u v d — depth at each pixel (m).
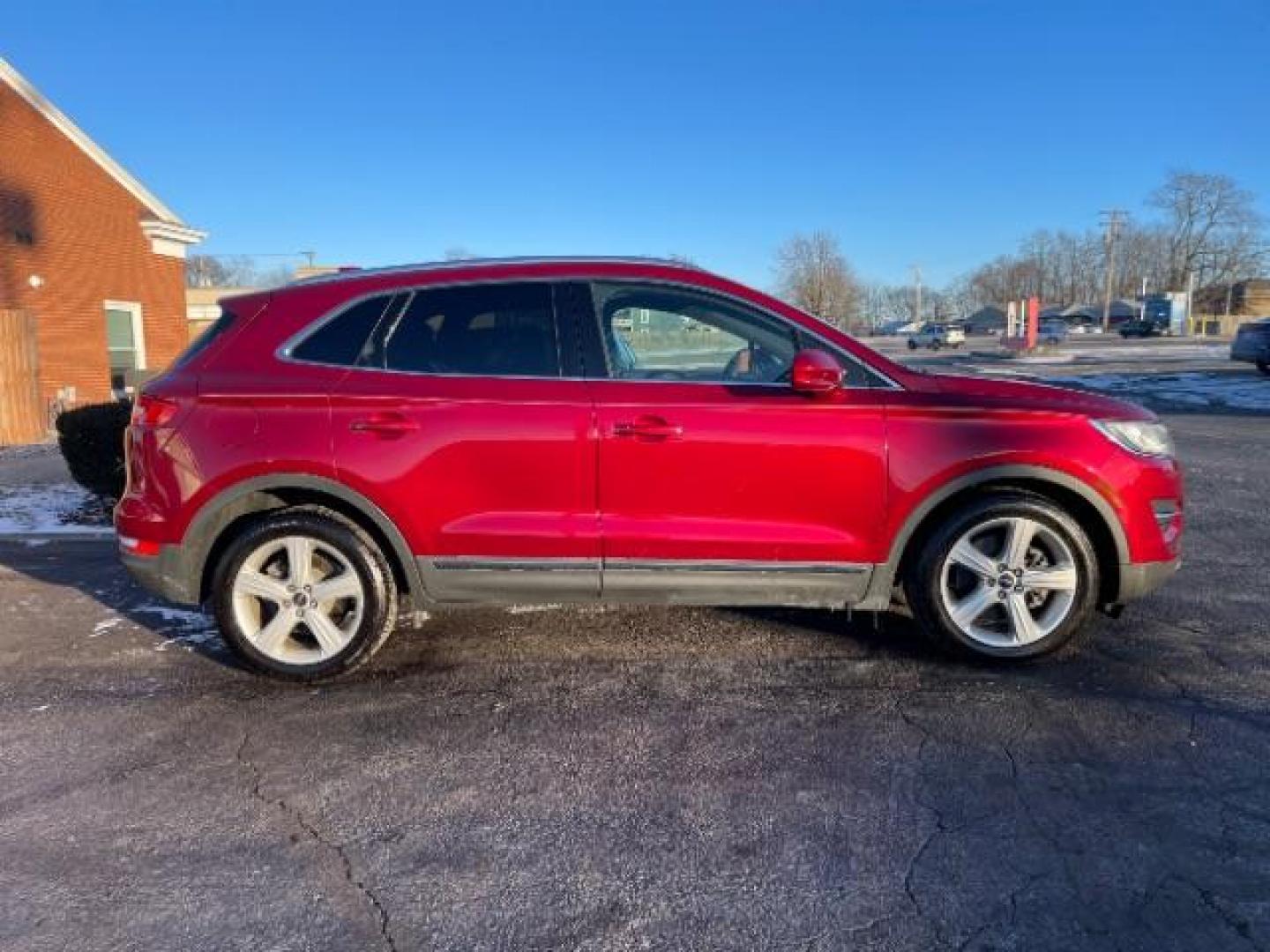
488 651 4.20
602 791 2.98
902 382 3.79
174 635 4.51
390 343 3.77
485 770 3.12
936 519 3.88
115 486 6.98
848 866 2.56
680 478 3.68
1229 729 3.35
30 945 2.26
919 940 2.26
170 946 2.26
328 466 3.67
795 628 4.46
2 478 9.18
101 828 2.79
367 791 2.99
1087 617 3.87
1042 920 2.33
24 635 4.51
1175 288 106.81
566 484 3.69
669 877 2.52
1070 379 24.19
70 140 18.27
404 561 3.77
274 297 3.86
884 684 3.78
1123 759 3.14
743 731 3.38
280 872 2.57
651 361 3.78
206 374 3.77
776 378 3.80
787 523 3.72
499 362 3.75
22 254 17.03
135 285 20.59
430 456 3.67
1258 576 5.29
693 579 3.76
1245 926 2.29
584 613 4.72
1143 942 2.24
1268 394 18.42
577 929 2.32
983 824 2.76
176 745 3.32
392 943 2.27
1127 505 3.77
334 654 3.80
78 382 18.67
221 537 3.85
